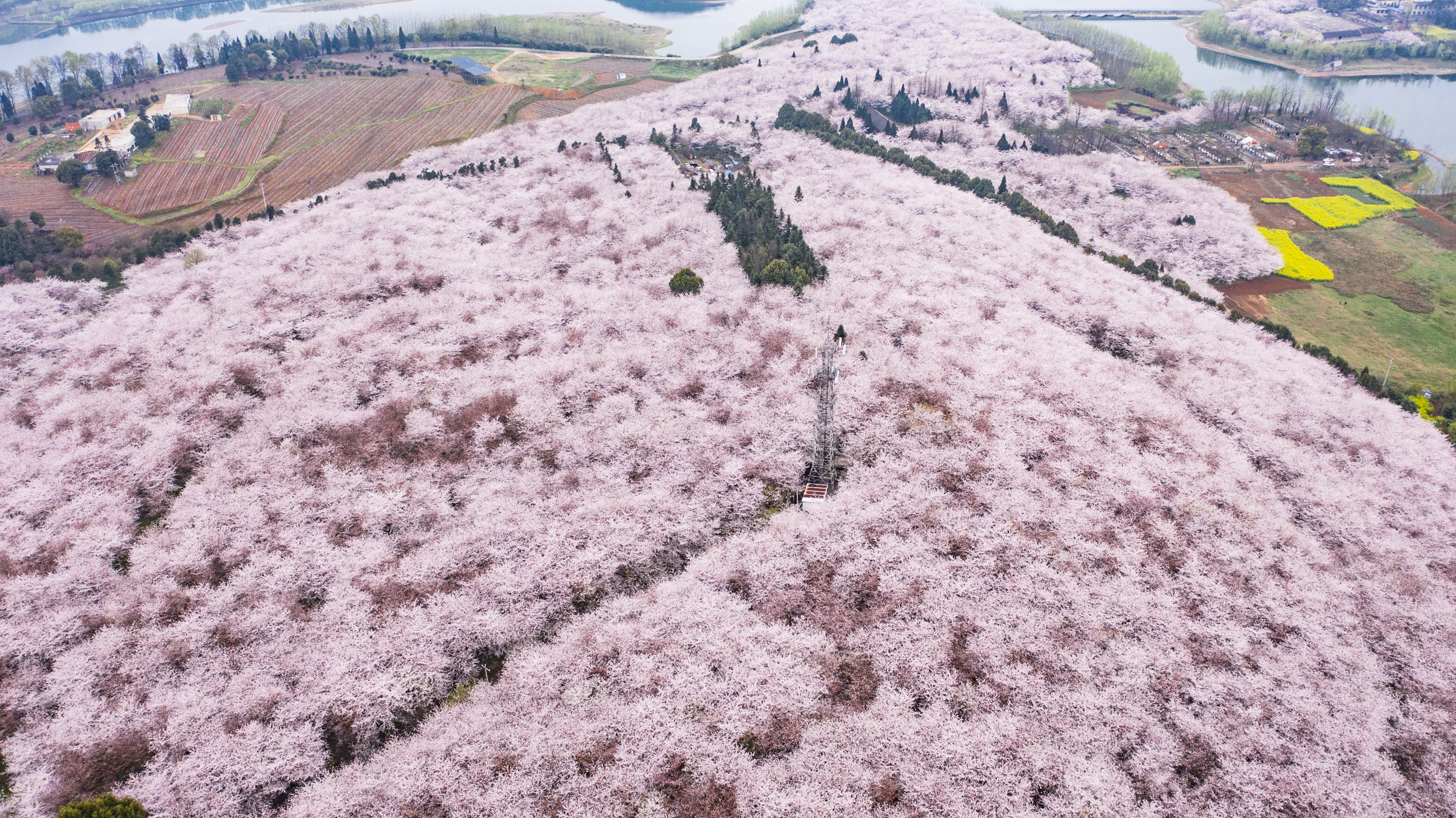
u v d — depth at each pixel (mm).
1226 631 64125
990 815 51875
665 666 61469
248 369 101250
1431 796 53938
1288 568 70188
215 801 53531
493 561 71438
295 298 117688
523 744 56188
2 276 125875
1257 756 55594
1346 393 97500
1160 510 76375
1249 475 81750
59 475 83875
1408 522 77812
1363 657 62750
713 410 91188
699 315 108375
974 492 77938
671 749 55781
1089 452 83562
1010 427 86688
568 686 60469
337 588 69000
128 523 78625
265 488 80812
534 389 93875
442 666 62594
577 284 120438
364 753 57844
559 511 76625
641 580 71000
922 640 63625
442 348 102375
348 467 83312
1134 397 92125
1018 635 63562
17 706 60562
